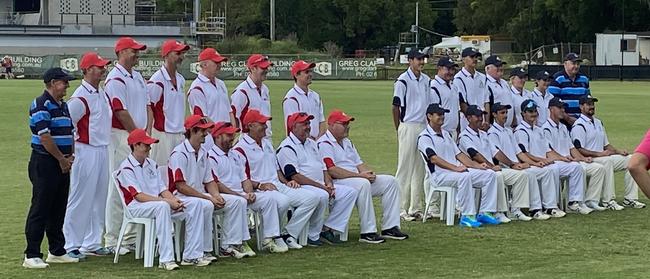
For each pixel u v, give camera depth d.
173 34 67.25
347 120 10.11
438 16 105.75
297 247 9.47
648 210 12.14
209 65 10.02
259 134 9.59
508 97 12.32
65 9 67.50
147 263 8.47
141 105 9.44
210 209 8.71
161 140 9.66
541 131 12.10
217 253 9.03
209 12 80.94
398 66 67.31
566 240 9.85
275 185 9.58
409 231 10.47
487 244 9.62
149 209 8.43
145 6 75.62
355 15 91.44
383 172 15.86
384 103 34.50
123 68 9.33
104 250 9.15
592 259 8.80
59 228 8.69
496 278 7.96
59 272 8.27
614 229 10.59
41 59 54.75
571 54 13.06
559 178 11.74
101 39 66.06
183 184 8.78
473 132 11.45
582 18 77.44
